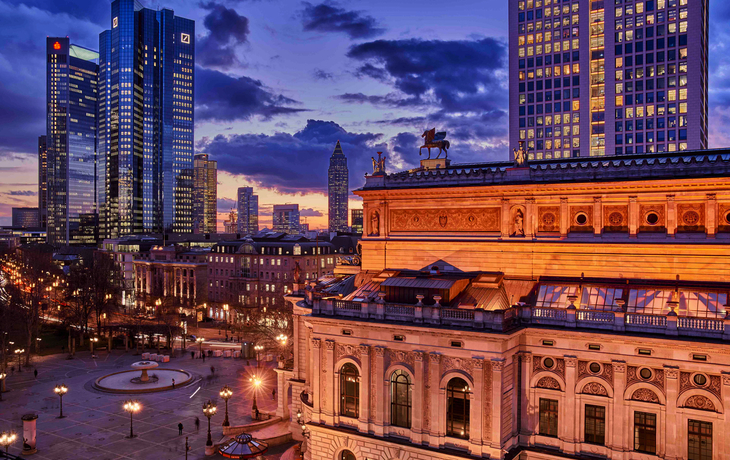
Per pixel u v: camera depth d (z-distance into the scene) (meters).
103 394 90.31
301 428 67.19
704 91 146.25
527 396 47.69
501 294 51.16
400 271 58.16
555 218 52.31
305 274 159.00
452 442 46.25
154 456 64.19
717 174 45.41
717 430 40.56
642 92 139.75
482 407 44.72
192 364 111.81
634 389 43.59
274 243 165.50
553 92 148.75
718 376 40.94
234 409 81.38
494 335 43.59
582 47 145.62
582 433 45.50
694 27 134.75
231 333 149.75
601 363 45.00
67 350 125.81
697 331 41.59
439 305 47.16
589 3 145.12
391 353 48.94
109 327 125.50
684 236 47.25
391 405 49.19
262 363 111.62
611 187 49.66
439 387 46.53
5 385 93.25
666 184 47.53
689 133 135.12
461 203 55.81
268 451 64.50
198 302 177.50
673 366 42.00
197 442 68.38
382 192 59.44
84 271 151.00
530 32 151.50
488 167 61.41
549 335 46.56
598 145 144.38
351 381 51.12
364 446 49.50
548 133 149.25
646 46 139.38
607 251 49.91
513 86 153.25
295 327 68.88
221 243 178.50
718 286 45.72
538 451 46.69
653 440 43.12
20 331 129.50
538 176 52.56
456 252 56.00
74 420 77.06
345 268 68.00
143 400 86.81
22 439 68.50
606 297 48.03
